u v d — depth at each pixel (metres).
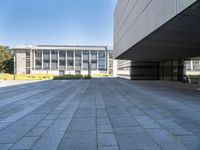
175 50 22.83
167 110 8.44
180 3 9.24
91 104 9.99
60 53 78.56
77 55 78.88
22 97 12.91
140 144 4.63
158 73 39.16
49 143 4.74
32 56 77.75
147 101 10.88
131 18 19.86
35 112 8.20
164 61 37.56
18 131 5.68
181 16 9.94
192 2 8.18
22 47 77.88
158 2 11.95
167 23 11.16
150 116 7.36
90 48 78.88
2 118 7.22
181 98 12.02
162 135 5.24
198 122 6.50
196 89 18.05
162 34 14.23
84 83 27.73
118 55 30.19
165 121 6.64
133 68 39.06
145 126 6.07
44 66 78.00
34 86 22.73
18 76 45.78
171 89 18.05
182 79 31.45
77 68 78.69
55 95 13.80
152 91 16.23
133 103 10.23
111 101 10.91
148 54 27.36
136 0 17.55
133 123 6.41
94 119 6.94
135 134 5.34
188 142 4.74
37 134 5.39
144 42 17.47
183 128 5.86
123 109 8.69
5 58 77.12
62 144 4.66
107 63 79.00
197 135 5.23
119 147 4.46
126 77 45.22
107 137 5.11
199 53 25.69
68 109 8.76
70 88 19.53
